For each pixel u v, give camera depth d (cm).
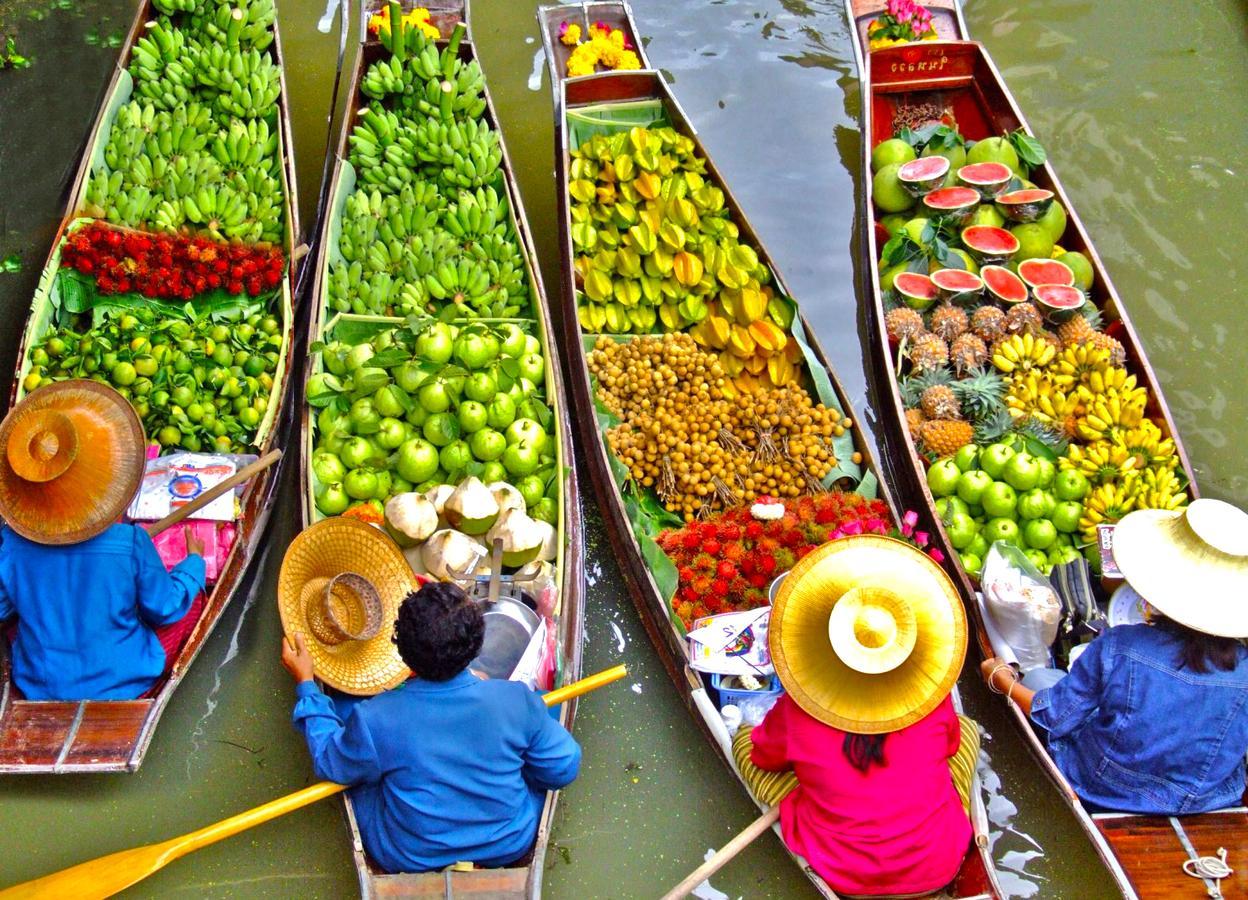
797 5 713
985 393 489
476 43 691
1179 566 360
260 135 562
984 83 609
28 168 595
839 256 611
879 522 434
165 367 464
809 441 472
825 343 574
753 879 402
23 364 465
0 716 391
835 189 639
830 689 335
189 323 484
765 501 452
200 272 494
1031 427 481
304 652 370
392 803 344
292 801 352
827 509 440
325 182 574
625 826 413
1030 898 399
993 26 709
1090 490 469
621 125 571
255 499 456
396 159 546
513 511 436
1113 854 370
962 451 471
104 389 392
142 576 395
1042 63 691
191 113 566
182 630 422
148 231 520
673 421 470
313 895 391
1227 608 353
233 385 464
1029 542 463
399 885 346
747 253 510
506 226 537
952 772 366
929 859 349
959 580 443
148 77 574
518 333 480
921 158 572
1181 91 677
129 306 492
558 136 557
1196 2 711
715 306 518
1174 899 361
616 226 529
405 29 568
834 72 695
